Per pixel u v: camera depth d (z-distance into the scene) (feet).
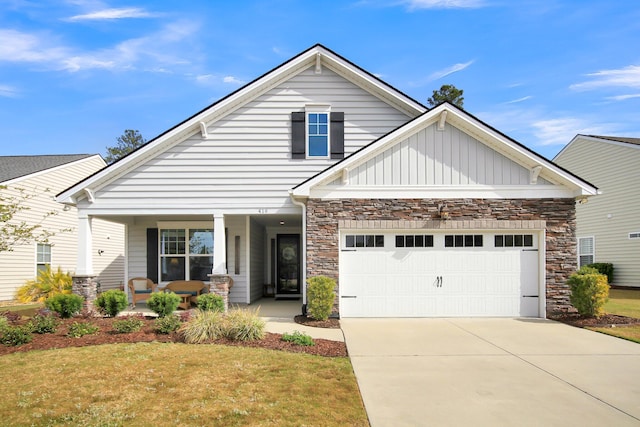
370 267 39.88
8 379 21.90
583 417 17.98
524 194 39.86
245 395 19.77
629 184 70.44
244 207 43.86
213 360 24.73
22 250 62.28
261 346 28.22
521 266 40.14
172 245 54.03
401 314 39.73
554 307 39.40
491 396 20.25
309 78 45.27
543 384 21.90
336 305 39.27
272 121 44.75
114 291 39.60
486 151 40.14
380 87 44.14
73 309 37.83
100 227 74.18
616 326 35.17
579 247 81.97
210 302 39.22
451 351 27.99
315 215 39.70
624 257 71.10
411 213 39.78
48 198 66.44
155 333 31.19
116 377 21.99
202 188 43.93
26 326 31.12
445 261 40.04
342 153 44.50
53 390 20.42
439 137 40.22
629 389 21.25
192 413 17.90
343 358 26.25
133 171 43.86
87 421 17.25
